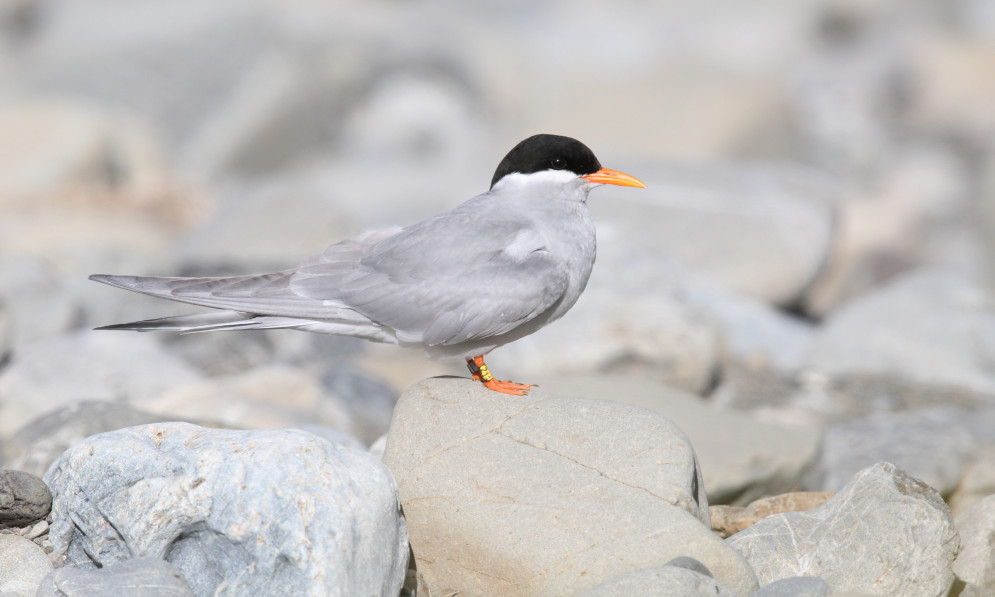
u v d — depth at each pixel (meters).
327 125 32.34
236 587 5.61
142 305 14.38
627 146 27.08
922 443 9.41
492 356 12.28
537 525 6.02
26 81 32.94
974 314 13.29
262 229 16.80
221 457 5.83
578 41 38.44
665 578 5.38
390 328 6.95
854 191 27.69
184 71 32.28
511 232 6.93
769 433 8.62
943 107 32.09
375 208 26.97
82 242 18.17
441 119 32.47
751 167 17.62
